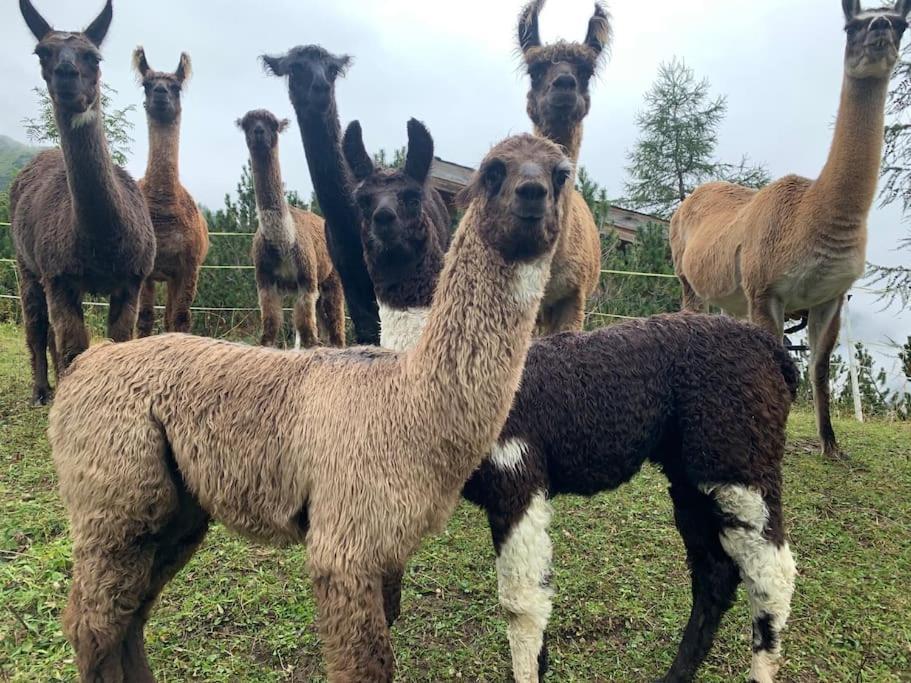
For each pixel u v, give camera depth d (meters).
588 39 5.79
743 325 3.17
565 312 5.88
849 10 5.36
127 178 6.30
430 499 2.38
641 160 24.19
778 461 2.95
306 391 2.51
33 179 6.59
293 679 3.02
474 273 2.40
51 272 5.77
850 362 9.38
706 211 8.04
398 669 3.11
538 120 5.62
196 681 2.96
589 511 4.93
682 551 4.30
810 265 5.66
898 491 5.47
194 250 8.21
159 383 2.56
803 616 3.60
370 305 6.37
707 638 3.04
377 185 4.57
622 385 3.00
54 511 4.34
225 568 3.88
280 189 8.42
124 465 2.47
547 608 2.82
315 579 2.32
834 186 5.39
